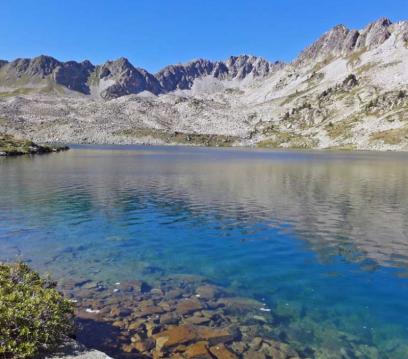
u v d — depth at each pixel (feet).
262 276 58.23
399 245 76.89
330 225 94.27
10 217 100.68
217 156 497.87
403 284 55.31
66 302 37.50
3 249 71.82
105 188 158.71
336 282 55.88
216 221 98.32
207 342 38.40
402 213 109.81
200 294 50.93
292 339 39.40
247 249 73.36
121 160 371.15
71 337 37.96
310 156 523.29
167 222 96.78
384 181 193.57
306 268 62.28
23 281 40.65
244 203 125.29
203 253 70.59
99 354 33.06
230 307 46.88
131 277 57.36
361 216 105.29
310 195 143.95
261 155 548.72
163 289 52.65
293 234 85.40
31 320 32.63
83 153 515.09
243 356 36.06
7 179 187.01
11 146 466.70
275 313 45.37
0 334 30.89
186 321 42.91
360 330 41.50
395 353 37.01
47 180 184.44
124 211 110.63
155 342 38.24
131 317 43.68
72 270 60.29
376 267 63.00
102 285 53.88
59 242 77.15
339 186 172.04
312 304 48.14
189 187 165.37
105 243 76.84
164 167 284.82
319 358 36.06
